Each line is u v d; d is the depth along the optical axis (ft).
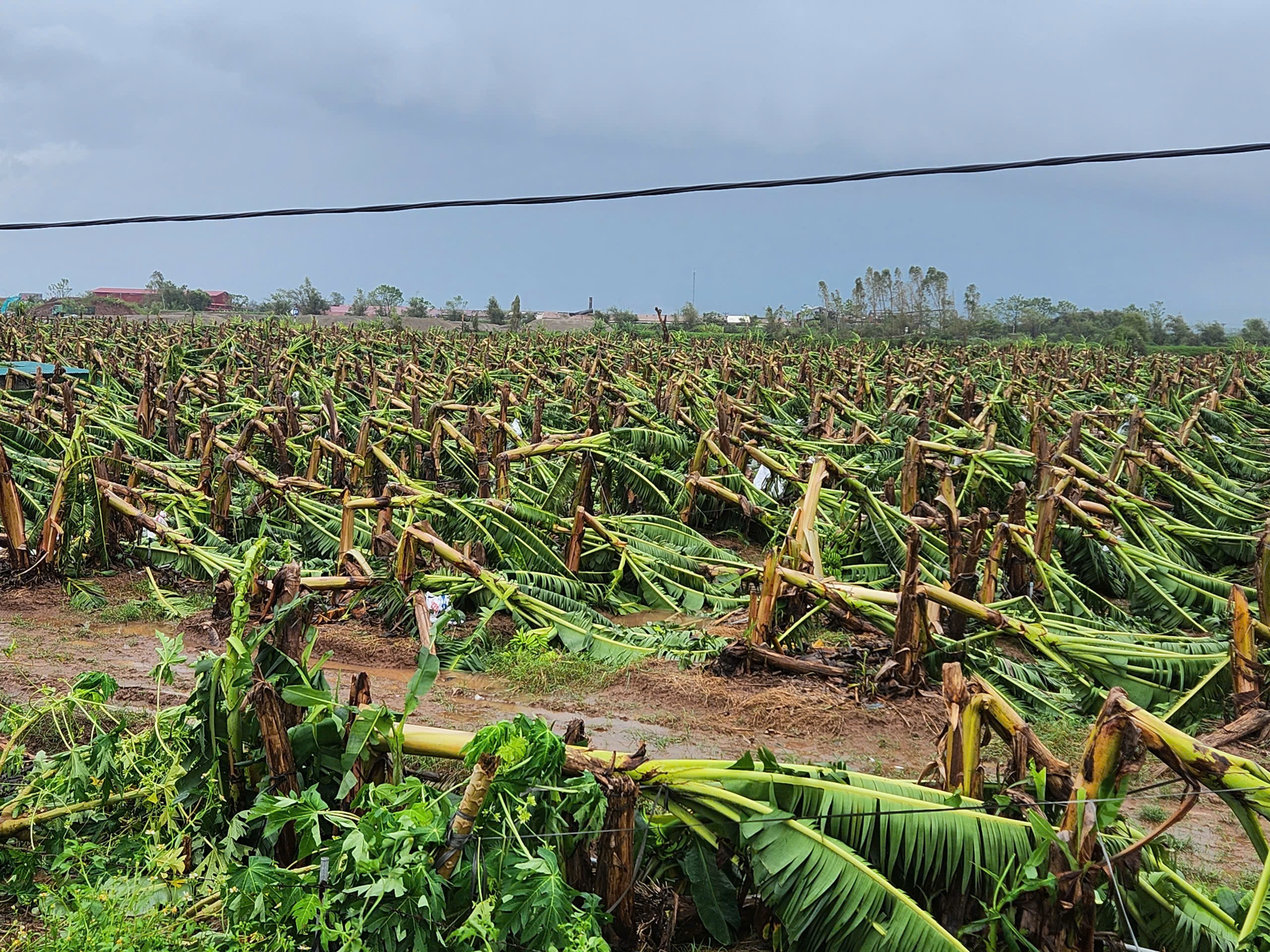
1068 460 52.65
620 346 167.22
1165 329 262.47
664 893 18.65
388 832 15.75
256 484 51.49
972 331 261.24
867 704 31.04
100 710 24.31
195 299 321.93
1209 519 55.62
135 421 70.54
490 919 15.19
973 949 17.06
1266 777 14.61
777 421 84.28
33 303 274.16
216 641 35.22
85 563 43.11
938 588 31.81
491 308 293.02
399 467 58.23
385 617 37.01
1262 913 17.51
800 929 16.85
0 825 19.01
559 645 36.04
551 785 17.13
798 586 33.22
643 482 51.01
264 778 18.99
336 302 343.87
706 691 31.73
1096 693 30.94
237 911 15.66
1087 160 21.74
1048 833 16.03
